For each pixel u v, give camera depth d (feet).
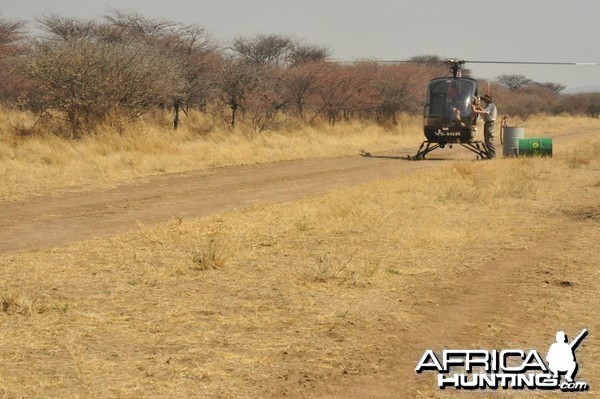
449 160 166.91
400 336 44.62
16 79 211.00
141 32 238.27
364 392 36.47
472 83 164.96
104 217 84.64
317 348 42.19
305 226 75.15
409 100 275.39
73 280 55.67
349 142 202.69
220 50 216.54
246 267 59.98
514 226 79.87
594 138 252.83
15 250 66.95
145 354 40.55
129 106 164.35
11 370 37.78
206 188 109.81
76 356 39.99
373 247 67.72
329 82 249.96
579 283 56.85
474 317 48.49
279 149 168.55
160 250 65.98
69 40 165.89
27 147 138.51
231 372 38.34
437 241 70.33
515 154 163.73
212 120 205.67
